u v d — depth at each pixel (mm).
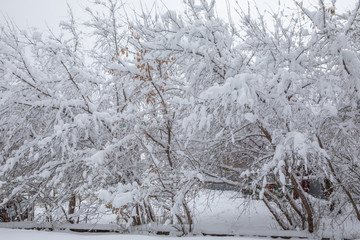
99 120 6508
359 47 6414
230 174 7324
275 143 5461
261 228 6895
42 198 7719
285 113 4934
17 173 7879
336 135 5895
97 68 8383
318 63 5633
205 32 5336
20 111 7168
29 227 7453
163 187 6195
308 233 6125
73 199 7969
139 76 6191
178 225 6594
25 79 6754
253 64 5863
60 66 7285
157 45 5430
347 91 5441
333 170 5801
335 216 6469
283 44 5613
